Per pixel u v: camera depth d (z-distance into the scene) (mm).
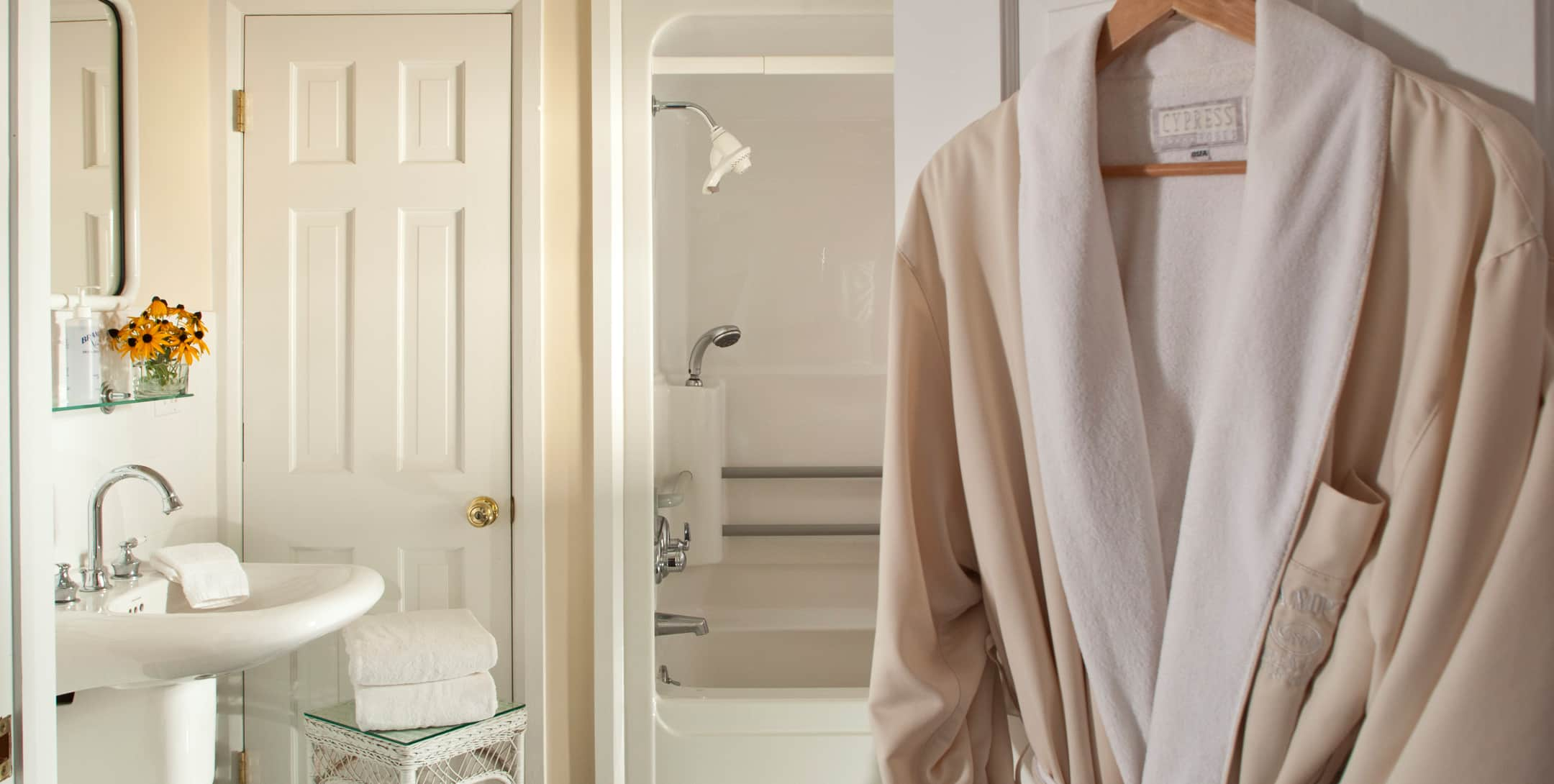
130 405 1789
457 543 2074
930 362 872
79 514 1656
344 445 2080
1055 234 768
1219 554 724
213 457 2064
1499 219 623
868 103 2125
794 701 1991
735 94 2104
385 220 2061
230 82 2047
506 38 2039
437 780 1784
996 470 821
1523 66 683
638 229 1981
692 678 2037
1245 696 714
